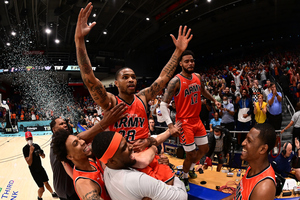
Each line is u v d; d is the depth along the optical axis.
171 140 7.03
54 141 2.03
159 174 1.91
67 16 18.16
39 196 4.93
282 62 13.11
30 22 19.09
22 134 15.23
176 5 17.50
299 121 5.59
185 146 3.31
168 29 22.20
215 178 4.47
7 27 19.58
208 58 28.91
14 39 22.55
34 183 6.07
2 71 22.92
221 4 17.34
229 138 4.64
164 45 27.59
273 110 5.97
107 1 15.37
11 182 6.17
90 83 1.89
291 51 17.77
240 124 6.14
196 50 29.03
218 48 27.73
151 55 28.66
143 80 27.67
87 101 25.33
